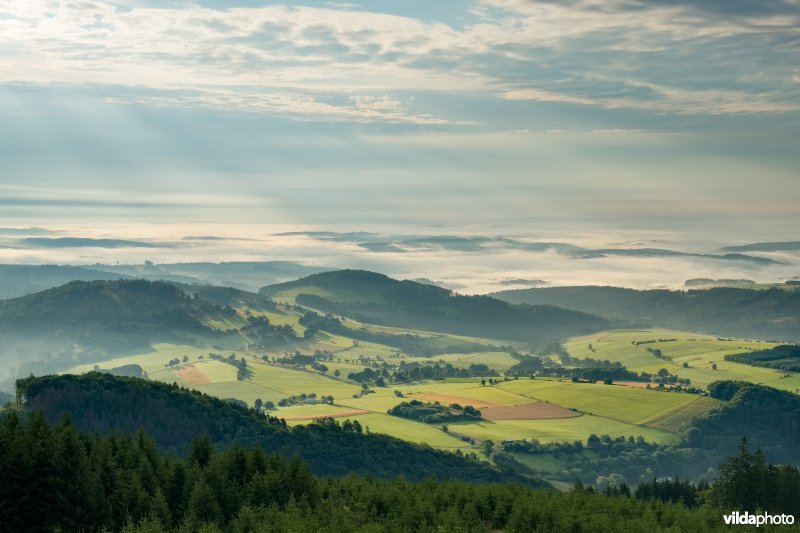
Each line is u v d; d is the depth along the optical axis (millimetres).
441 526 110250
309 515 108375
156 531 96625
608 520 117312
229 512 112375
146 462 118438
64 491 100500
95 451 119125
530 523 114438
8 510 97688
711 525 127750
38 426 110000
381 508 120438
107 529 100500
